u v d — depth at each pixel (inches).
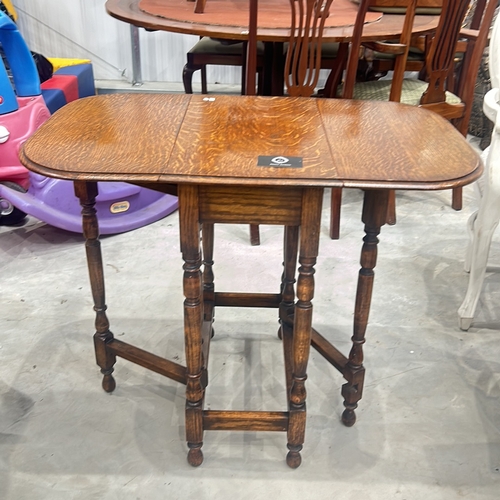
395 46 89.2
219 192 44.4
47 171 42.8
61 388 66.7
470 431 62.2
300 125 53.9
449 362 72.0
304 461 58.2
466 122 105.7
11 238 98.0
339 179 42.1
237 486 55.6
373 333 76.8
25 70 94.8
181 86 167.2
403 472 57.3
